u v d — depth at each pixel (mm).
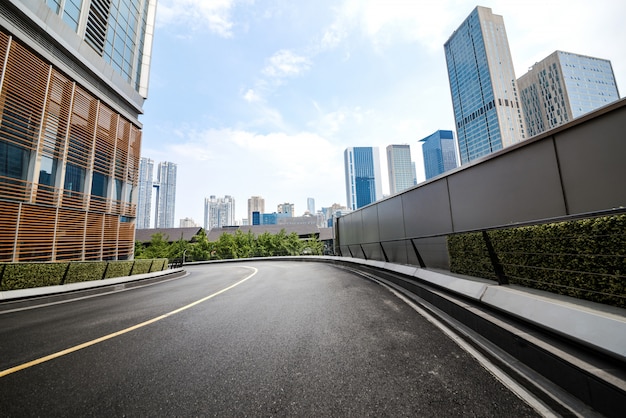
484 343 3025
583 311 2303
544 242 3396
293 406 2023
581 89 126438
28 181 9914
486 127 135000
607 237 2652
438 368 2508
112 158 14672
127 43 17062
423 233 8477
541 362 2254
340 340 3359
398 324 3916
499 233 4266
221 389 2314
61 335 4039
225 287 8875
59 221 11102
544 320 2559
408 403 1988
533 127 139500
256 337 3615
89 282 9625
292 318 4492
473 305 3811
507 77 133625
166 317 4922
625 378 1688
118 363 2924
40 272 8273
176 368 2760
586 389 1825
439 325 3814
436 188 7852
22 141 9828
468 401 1976
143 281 12609
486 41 134875
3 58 9258
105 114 14273
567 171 4238
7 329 4500
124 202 15578
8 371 2781
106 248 13914
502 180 5531
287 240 39062
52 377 2631
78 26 12844
